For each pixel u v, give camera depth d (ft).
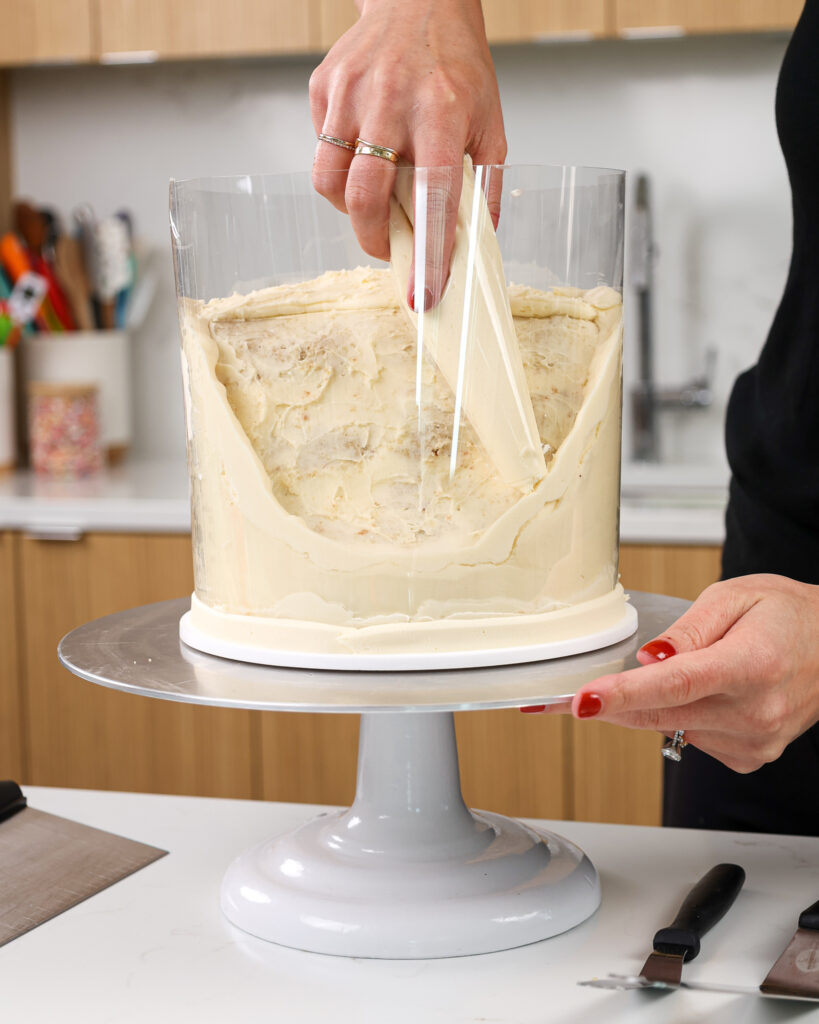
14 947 2.00
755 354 7.13
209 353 1.95
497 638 1.91
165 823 2.58
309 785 6.12
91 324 7.45
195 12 6.56
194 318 1.98
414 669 1.87
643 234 6.92
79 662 2.00
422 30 1.98
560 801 5.82
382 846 2.07
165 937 2.02
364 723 2.16
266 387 1.91
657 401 7.11
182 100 7.61
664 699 1.63
